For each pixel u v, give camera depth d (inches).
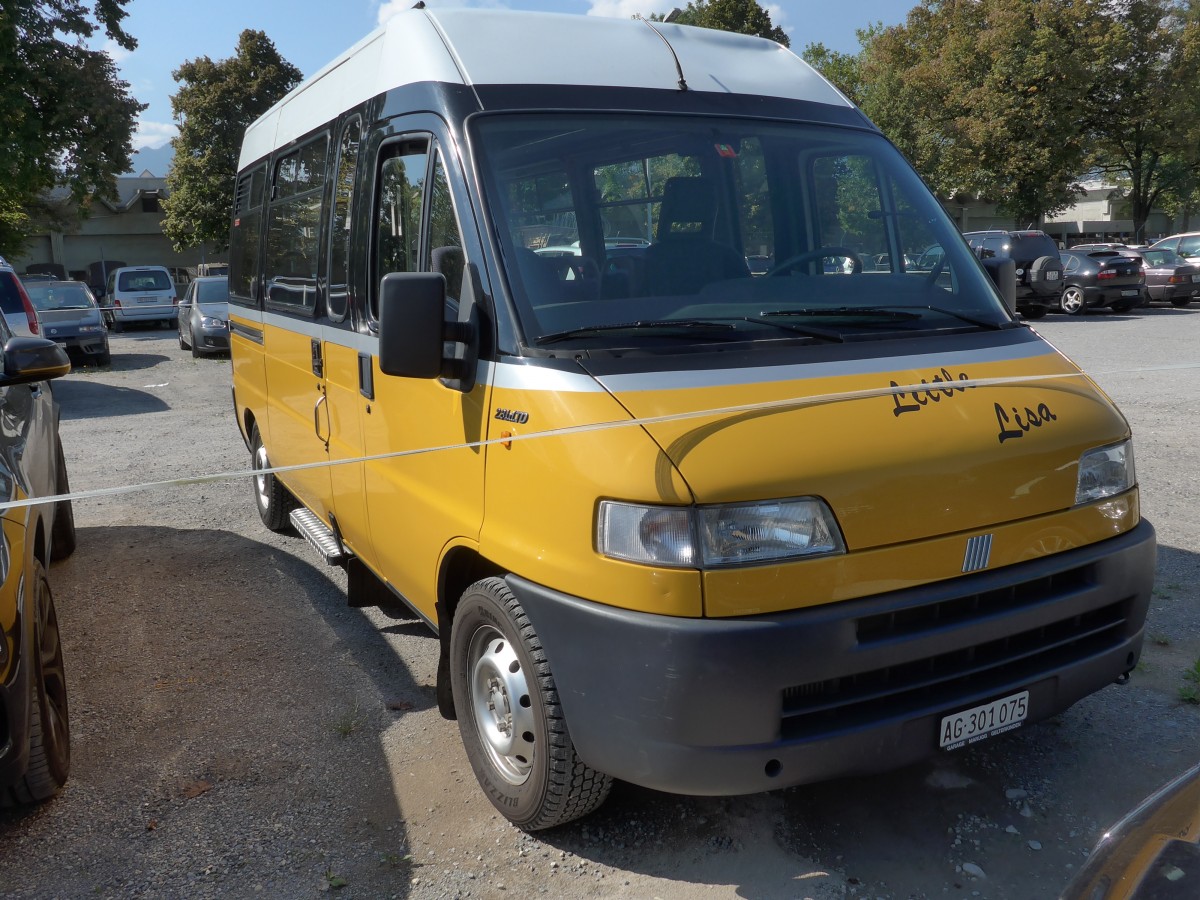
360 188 164.2
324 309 186.1
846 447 108.7
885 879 116.0
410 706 166.7
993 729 114.6
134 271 1059.3
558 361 115.9
